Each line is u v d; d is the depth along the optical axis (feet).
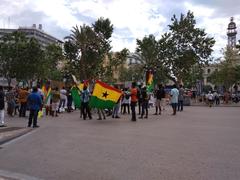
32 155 33.94
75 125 59.41
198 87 209.67
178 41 207.31
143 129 53.11
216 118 73.72
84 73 182.29
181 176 25.62
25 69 205.57
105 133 48.60
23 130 51.21
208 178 24.99
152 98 119.14
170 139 42.68
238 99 189.57
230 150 35.32
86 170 27.91
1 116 56.80
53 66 229.04
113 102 69.36
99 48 182.09
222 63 229.66
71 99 93.15
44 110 82.64
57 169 28.43
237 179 24.71
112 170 27.73
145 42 218.79
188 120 68.49
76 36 180.96
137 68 258.98
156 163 29.76
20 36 206.69
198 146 37.65
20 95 75.41
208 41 205.16
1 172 27.84
